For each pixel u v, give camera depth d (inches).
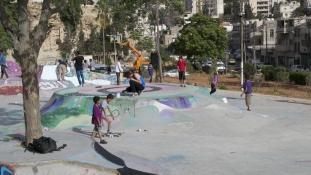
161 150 496.4
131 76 695.7
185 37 2487.7
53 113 660.7
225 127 605.6
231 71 2287.2
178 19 1787.6
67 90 788.0
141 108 647.1
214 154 479.8
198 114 642.8
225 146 515.5
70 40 2908.5
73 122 643.5
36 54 457.4
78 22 3006.9
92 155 437.7
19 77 1116.5
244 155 474.6
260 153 482.6
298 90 1349.7
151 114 641.6
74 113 657.0
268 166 432.8
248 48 3489.2
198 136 569.6
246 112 675.4
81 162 402.3
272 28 3331.7
